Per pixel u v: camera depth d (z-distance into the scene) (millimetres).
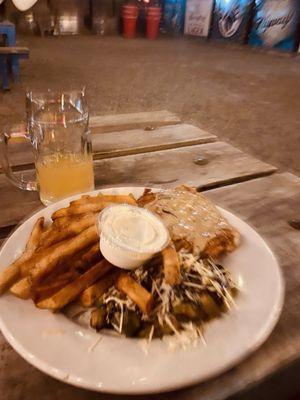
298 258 360
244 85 2412
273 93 2256
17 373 246
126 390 213
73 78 2367
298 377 281
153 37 4168
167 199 364
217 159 565
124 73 2582
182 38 4262
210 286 273
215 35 3977
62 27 4055
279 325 286
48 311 260
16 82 2174
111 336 248
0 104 1780
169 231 298
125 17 4078
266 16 3455
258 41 3590
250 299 279
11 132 447
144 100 2025
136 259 265
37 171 428
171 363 227
